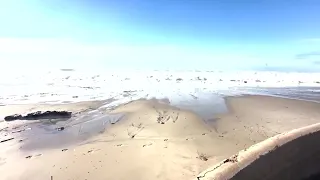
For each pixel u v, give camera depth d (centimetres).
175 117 1298
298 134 454
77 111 1428
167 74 3612
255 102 1720
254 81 3000
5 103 1605
